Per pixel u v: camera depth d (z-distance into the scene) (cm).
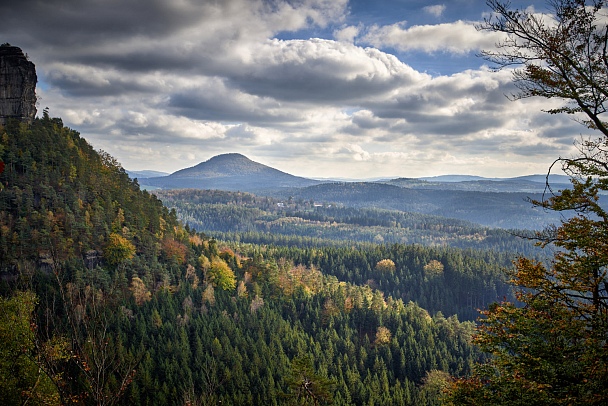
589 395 1594
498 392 1933
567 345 1867
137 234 11969
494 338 2042
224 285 12194
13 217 9869
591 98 1777
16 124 12862
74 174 12488
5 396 2208
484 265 19488
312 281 14938
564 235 1869
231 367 7931
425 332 11169
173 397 6488
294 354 9269
